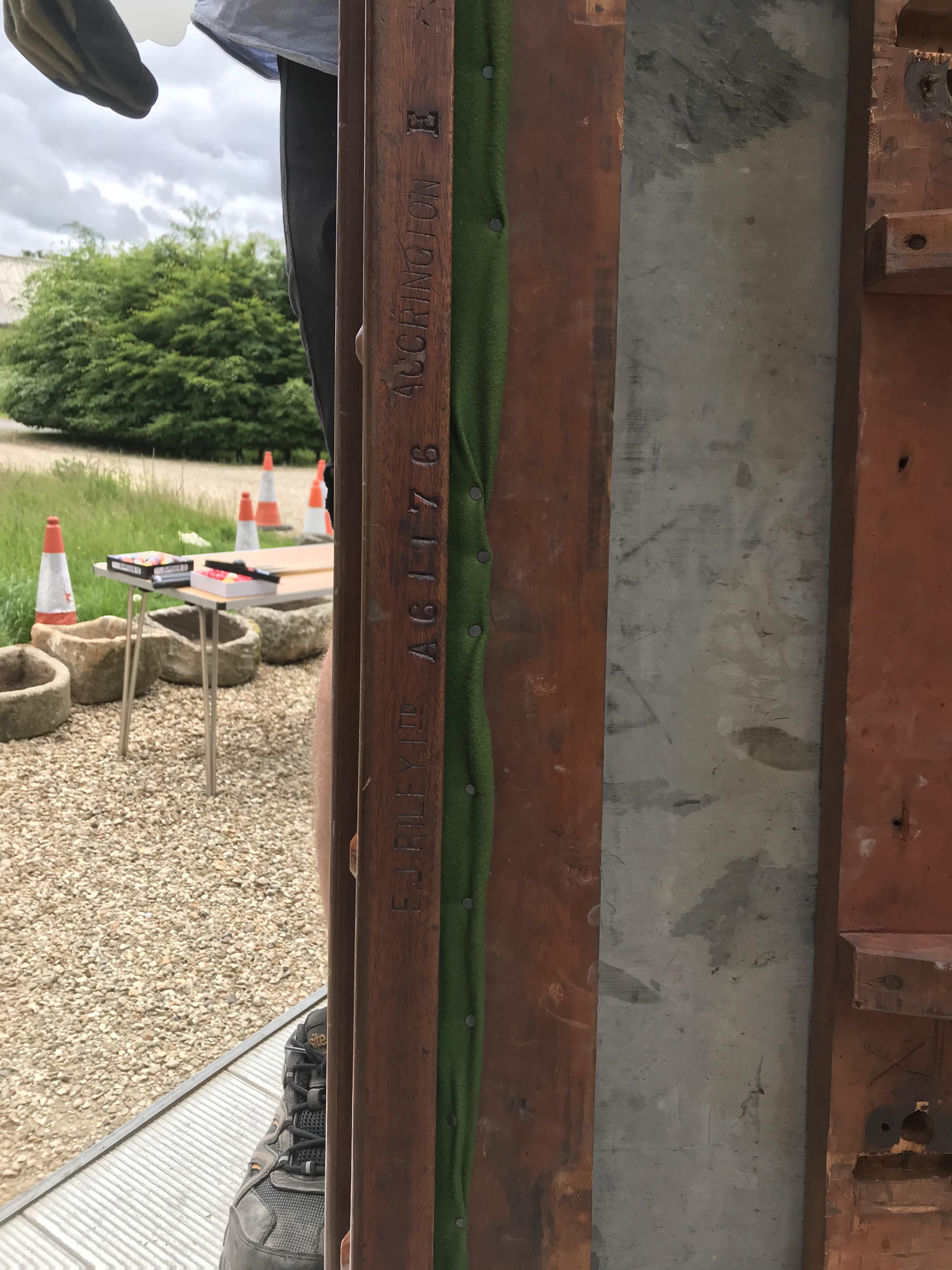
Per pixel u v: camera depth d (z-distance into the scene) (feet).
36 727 14.92
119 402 49.65
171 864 11.59
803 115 3.07
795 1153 3.46
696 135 3.05
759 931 3.36
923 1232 3.29
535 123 2.87
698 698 3.25
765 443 3.18
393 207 2.75
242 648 17.85
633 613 3.20
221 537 27.96
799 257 3.12
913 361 2.99
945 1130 3.25
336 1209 3.51
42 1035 8.33
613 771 3.26
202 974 9.39
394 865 2.98
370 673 2.90
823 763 3.29
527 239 2.90
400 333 2.79
